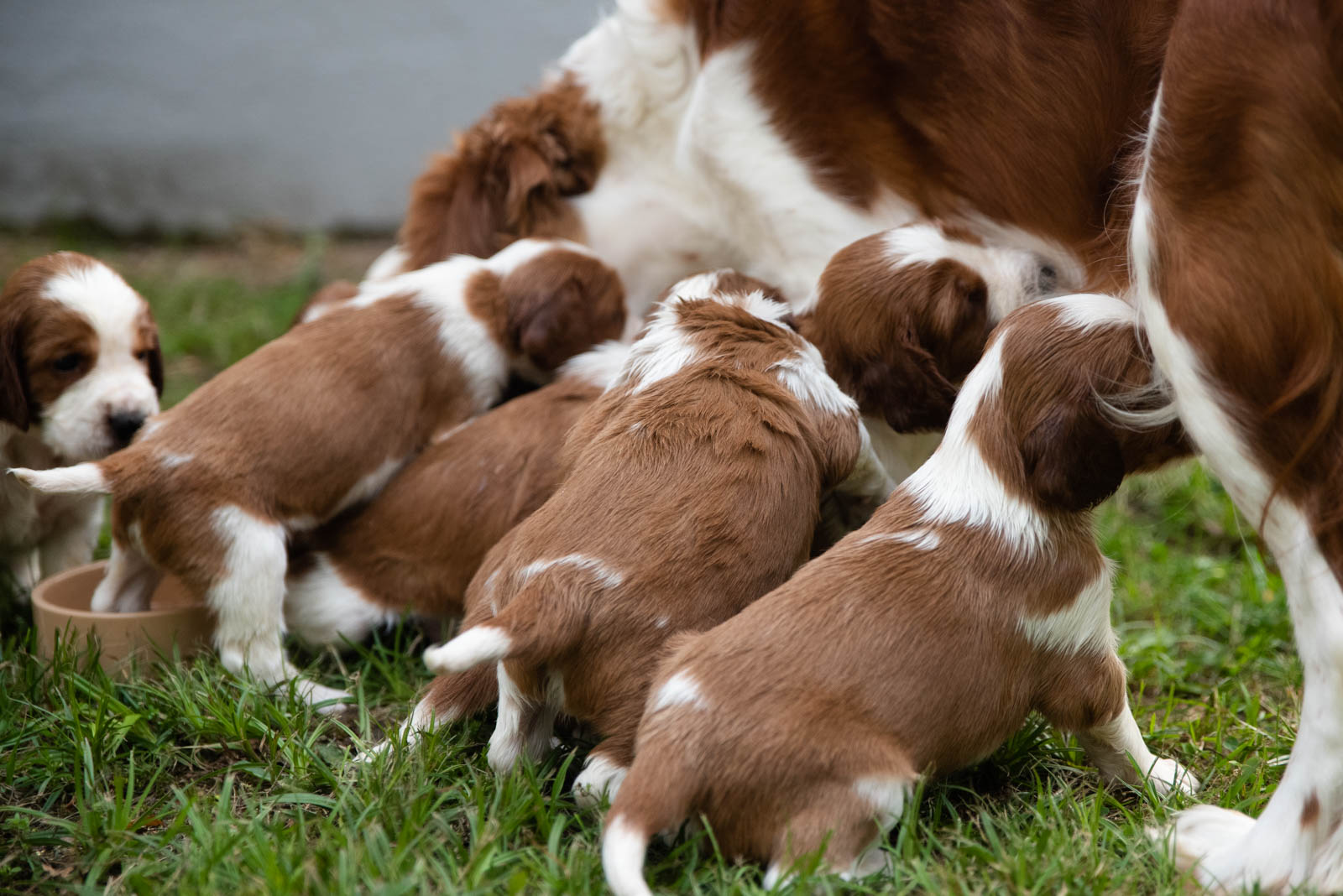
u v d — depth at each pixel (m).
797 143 4.28
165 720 3.73
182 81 10.92
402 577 4.25
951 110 3.98
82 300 4.32
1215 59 2.75
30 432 4.48
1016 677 3.07
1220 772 3.56
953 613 2.97
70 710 3.65
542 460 4.14
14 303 4.32
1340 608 2.79
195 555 3.93
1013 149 3.90
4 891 3.05
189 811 3.13
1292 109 2.68
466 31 11.01
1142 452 3.15
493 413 4.33
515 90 11.05
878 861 2.90
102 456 4.33
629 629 3.09
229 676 3.98
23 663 4.15
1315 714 2.86
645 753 2.78
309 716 3.79
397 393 4.29
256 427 4.02
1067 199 3.86
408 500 4.25
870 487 3.86
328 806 3.29
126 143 10.91
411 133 11.13
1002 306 3.93
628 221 4.96
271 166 11.12
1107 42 3.65
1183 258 2.84
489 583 3.46
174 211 11.05
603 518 3.19
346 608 4.27
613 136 4.96
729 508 3.21
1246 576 4.88
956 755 3.02
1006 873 2.88
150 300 8.48
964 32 3.87
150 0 10.78
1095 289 3.83
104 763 3.55
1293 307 2.72
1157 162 2.90
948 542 3.06
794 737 2.76
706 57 4.45
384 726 3.88
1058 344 3.11
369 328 4.32
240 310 8.40
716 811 2.78
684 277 4.89
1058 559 3.10
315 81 11.05
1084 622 3.14
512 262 4.59
